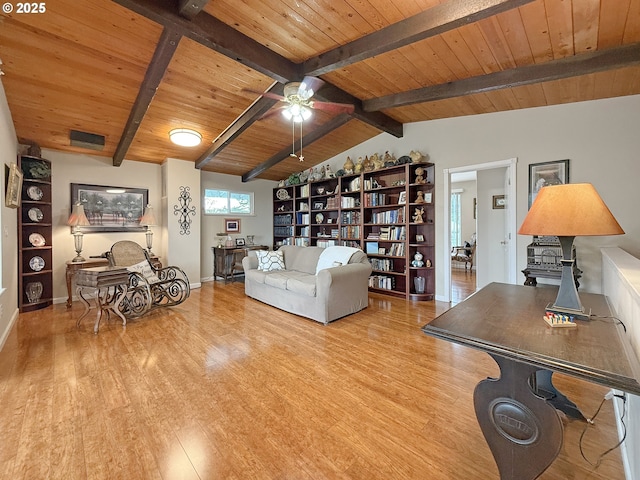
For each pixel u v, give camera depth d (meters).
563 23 2.14
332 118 4.49
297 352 2.71
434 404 1.93
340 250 4.15
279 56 2.79
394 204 4.95
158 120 3.93
